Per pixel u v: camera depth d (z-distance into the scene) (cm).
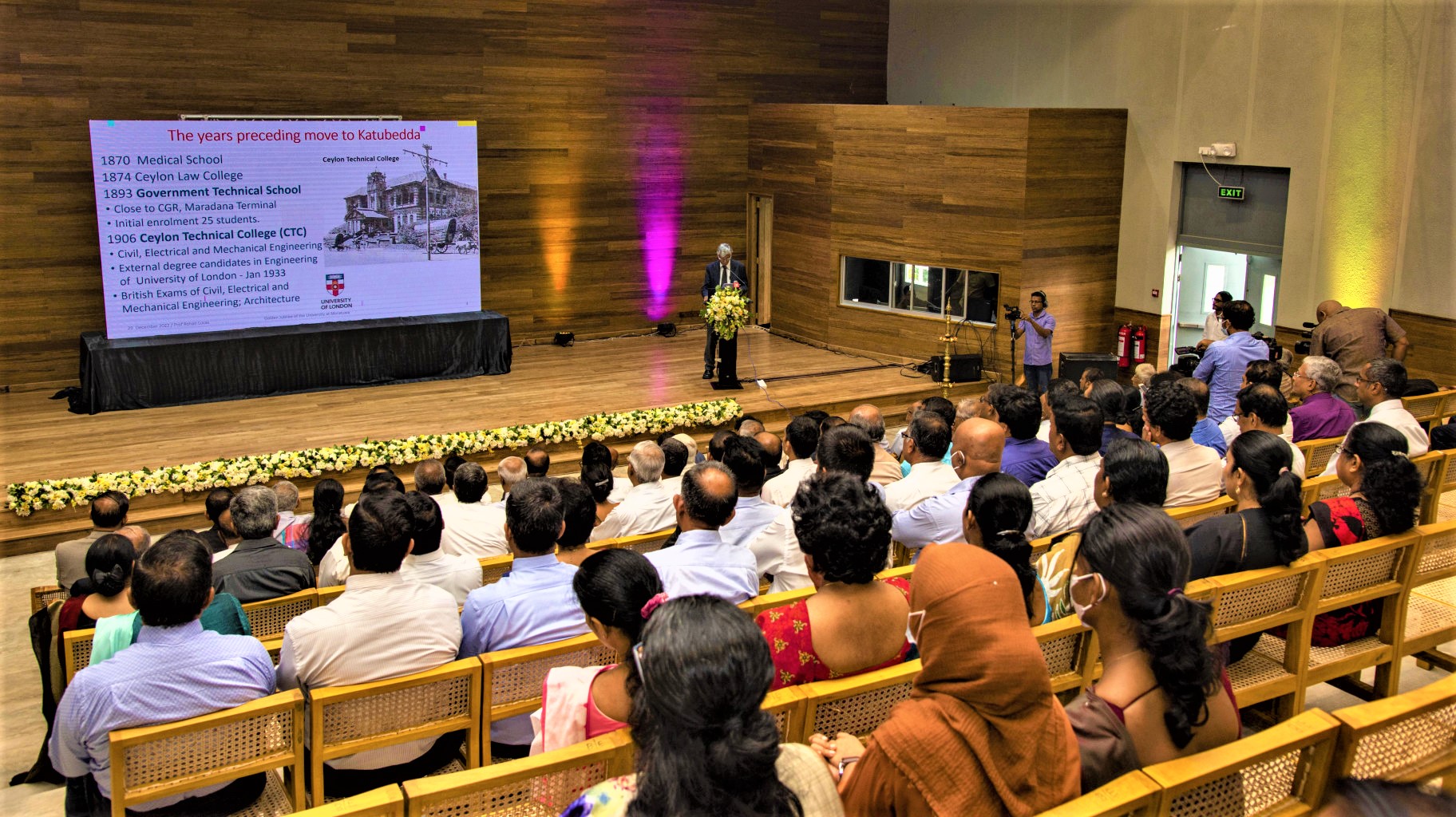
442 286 1370
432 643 364
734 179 1617
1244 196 1250
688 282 1619
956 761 205
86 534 920
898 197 1403
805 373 1367
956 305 1387
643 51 1512
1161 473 384
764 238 1622
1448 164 1049
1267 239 1234
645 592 267
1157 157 1320
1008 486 331
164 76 1238
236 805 355
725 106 1586
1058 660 361
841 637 282
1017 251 1311
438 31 1374
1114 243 1384
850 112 1428
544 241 1500
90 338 1202
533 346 1519
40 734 571
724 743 168
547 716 275
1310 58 1152
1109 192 1362
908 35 1642
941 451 504
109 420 1145
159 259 1205
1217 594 361
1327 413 690
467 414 1172
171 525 946
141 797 332
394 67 1357
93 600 455
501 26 1412
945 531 444
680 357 1460
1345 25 1116
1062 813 210
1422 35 1055
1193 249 1323
